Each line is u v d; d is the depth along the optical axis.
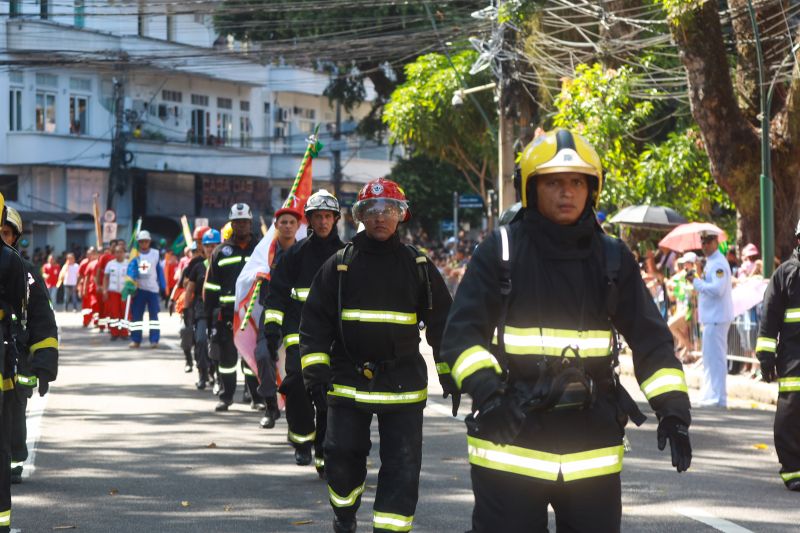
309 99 74.12
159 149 61.12
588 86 26.36
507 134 30.33
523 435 4.98
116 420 14.44
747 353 18.86
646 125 29.52
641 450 12.27
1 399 7.33
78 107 57.81
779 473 10.88
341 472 7.82
